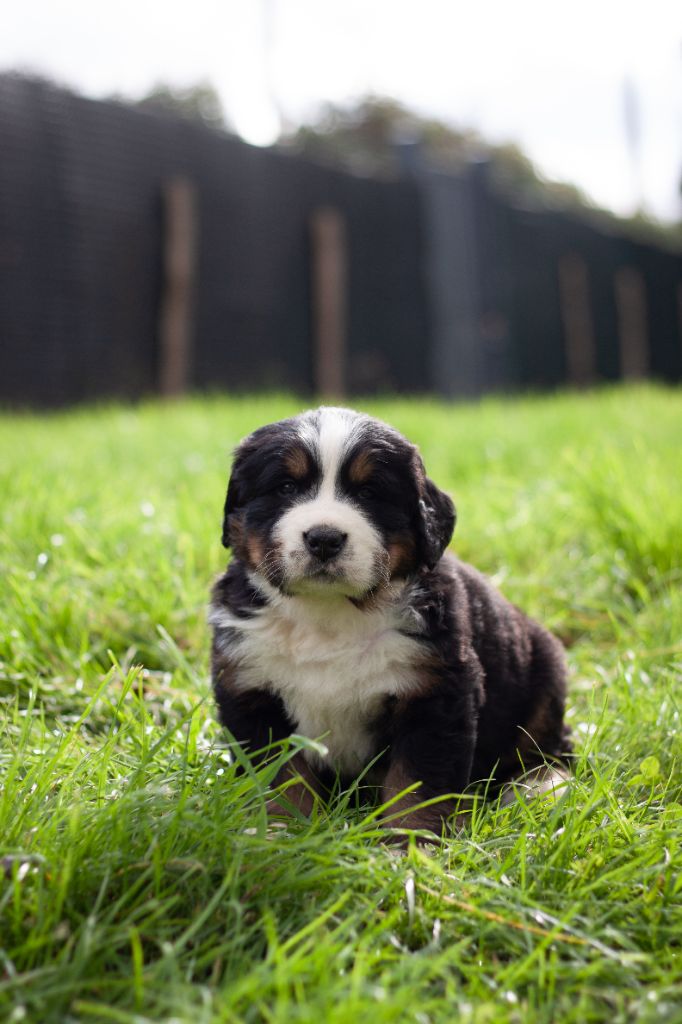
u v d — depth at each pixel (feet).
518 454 7.41
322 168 13.58
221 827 2.90
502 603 3.85
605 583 4.94
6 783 3.03
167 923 2.75
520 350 16.90
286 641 3.48
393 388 14.64
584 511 5.40
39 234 10.62
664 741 3.69
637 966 2.75
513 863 3.03
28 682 3.98
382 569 3.45
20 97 10.45
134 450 7.27
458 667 3.43
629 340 19.61
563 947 2.78
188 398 11.59
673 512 5.11
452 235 15.49
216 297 12.34
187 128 11.93
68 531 4.97
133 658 4.24
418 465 3.62
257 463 3.61
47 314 10.73
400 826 3.33
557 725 3.90
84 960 2.60
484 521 5.50
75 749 3.42
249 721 3.54
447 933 2.83
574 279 18.04
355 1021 2.46
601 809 3.16
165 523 5.09
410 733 3.43
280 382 13.07
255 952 2.73
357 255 14.08
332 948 2.63
